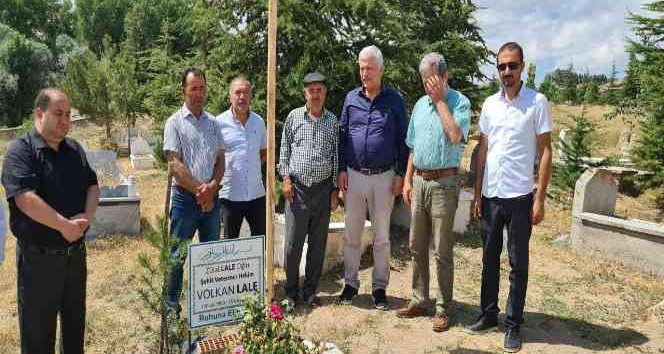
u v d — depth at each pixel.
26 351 2.98
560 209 8.49
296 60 7.07
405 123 4.28
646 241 5.54
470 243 6.46
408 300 4.73
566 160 9.23
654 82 8.84
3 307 4.68
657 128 8.87
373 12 7.14
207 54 7.45
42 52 37.44
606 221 5.91
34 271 2.89
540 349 3.82
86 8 48.47
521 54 3.60
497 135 3.73
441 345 3.87
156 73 8.43
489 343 3.90
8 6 53.25
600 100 31.44
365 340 3.94
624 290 5.04
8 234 7.08
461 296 4.84
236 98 4.42
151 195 9.83
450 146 3.80
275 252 5.63
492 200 3.80
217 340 3.26
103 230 6.71
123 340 3.94
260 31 7.15
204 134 4.05
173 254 3.15
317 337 3.95
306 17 6.86
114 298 4.80
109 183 9.77
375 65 4.05
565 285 5.16
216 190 4.08
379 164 4.24
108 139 19.45
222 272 3.11
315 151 4.30
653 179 8.95
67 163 2.99
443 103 3.65
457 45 11.09
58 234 2.90
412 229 4.12
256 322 2.87
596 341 3.97
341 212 7.55
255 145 4.60
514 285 3.78
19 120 35.41
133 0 48.97
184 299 4.19
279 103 6.87
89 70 19.38
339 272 5.43
